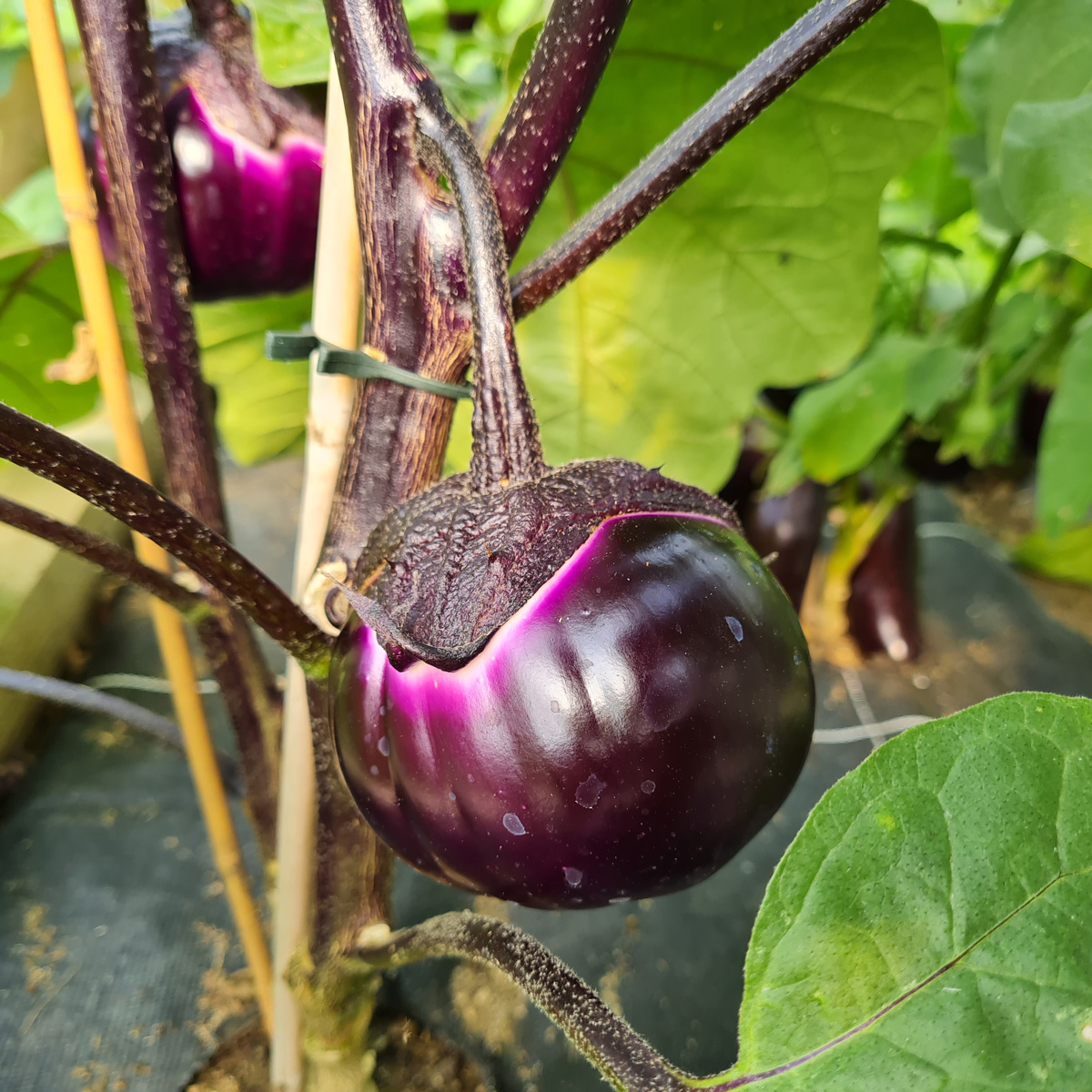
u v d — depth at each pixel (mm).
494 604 168
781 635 179
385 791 185
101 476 174
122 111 225
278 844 301
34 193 509
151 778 581
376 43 182
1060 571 836
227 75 258
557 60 183
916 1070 175
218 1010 441
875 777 193
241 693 295
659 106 330
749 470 697
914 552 773
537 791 166
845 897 188
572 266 196
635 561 172
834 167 351
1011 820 189
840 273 386
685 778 166
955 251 625
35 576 611
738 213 371
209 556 190
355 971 287
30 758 586
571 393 433
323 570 217
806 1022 182
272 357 186
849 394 527
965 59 421
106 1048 421
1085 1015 175
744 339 410
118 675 668
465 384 214
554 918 518
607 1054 187
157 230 239
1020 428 939
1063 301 633
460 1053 421
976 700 737
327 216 226
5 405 161
